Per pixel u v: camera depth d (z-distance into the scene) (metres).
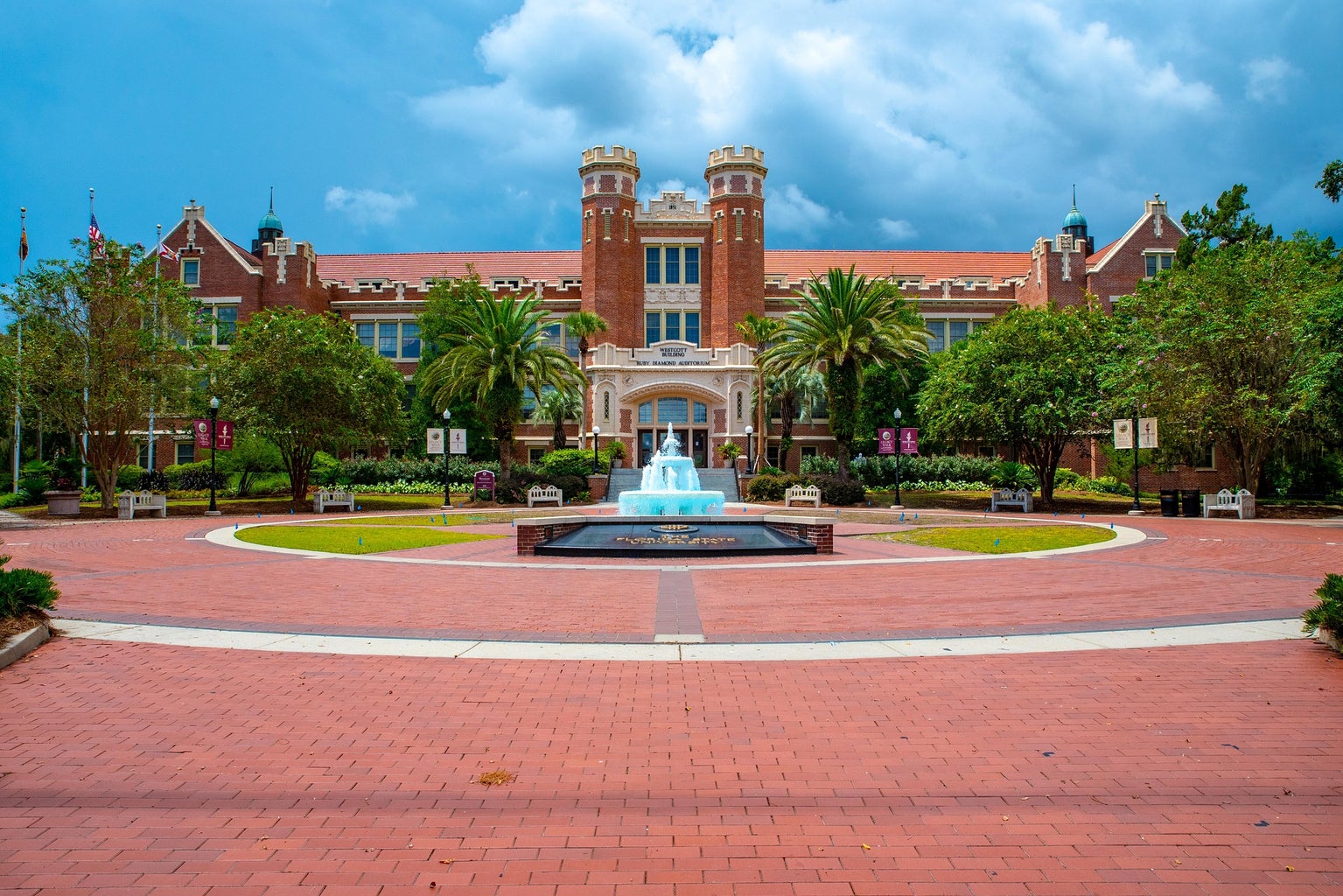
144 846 4.21
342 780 5.08
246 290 50.97
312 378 32.34
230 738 5.81
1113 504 36.38
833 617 10.21
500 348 36.59
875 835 4.37
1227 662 7.84
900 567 15.23
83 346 30.28
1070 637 8.94
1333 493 43.44
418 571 14.70
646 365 49.56
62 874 3.92
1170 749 5.59
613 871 3.99
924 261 62.75
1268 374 30.84
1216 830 4.39
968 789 4.95
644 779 5.11
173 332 33.09
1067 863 4.06
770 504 37.34
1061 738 5.80
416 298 55.16
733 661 7.98
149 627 9.43
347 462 45.06
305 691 6.96
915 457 46.25
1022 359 34.59
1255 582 13.07
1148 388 31.42
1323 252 35.44
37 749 5.56
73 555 16.91
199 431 30.14
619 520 20.06
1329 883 3.86
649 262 54.19
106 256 31.12
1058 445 35.16
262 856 4.12
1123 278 52.03
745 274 52.69
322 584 13.01
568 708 6.52
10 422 35.59
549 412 45.38
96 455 31.45
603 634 9.22
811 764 5.36
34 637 8.40
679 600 11.48
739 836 4.36
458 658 8.09
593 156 53.00
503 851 4.18
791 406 46.81
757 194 53.47
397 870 3.99
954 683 7.18
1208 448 46.69
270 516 29.23
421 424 47.91
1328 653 8.20
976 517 29.28
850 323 37.22
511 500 36.91
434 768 5.27
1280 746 5.62
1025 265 62.34
